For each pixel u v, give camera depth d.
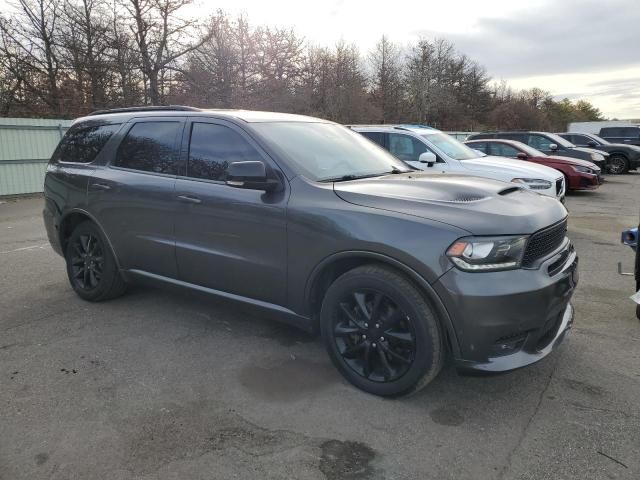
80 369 3.53
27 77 21.42
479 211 2.88
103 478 2.43
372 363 3.16
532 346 2.92
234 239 3.64
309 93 30.31
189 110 4.18
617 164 20.81
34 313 4.61
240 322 4.37
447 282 2.75
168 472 2.47
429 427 2.84
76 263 4.95
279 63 26.83
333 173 3.66
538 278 2.83
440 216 2.88
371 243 2.96
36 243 7.89
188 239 3.93
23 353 3.78
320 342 3.96
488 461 2.55
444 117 51.16
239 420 2.91
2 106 20.86
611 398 3.12
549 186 7.82
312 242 3.23
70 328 4.25
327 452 2.62
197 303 4.84
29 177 14.38
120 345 3.91
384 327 3.04
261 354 3.75
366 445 2.68
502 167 8.03
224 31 24.73
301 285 3.35
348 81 36.44
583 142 21.83
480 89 62.06
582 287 5.38
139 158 4.37
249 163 3.28
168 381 3.36
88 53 21.73
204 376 3.43
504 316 2.72
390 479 2.43
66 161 5.04
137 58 21.84
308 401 3.11
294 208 3.31
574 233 8.52
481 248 2.73
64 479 2.42
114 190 4.41
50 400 3.12
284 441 2.71
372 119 38.03
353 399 3.13
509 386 3.28
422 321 2.86
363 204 3.11
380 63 47.38
